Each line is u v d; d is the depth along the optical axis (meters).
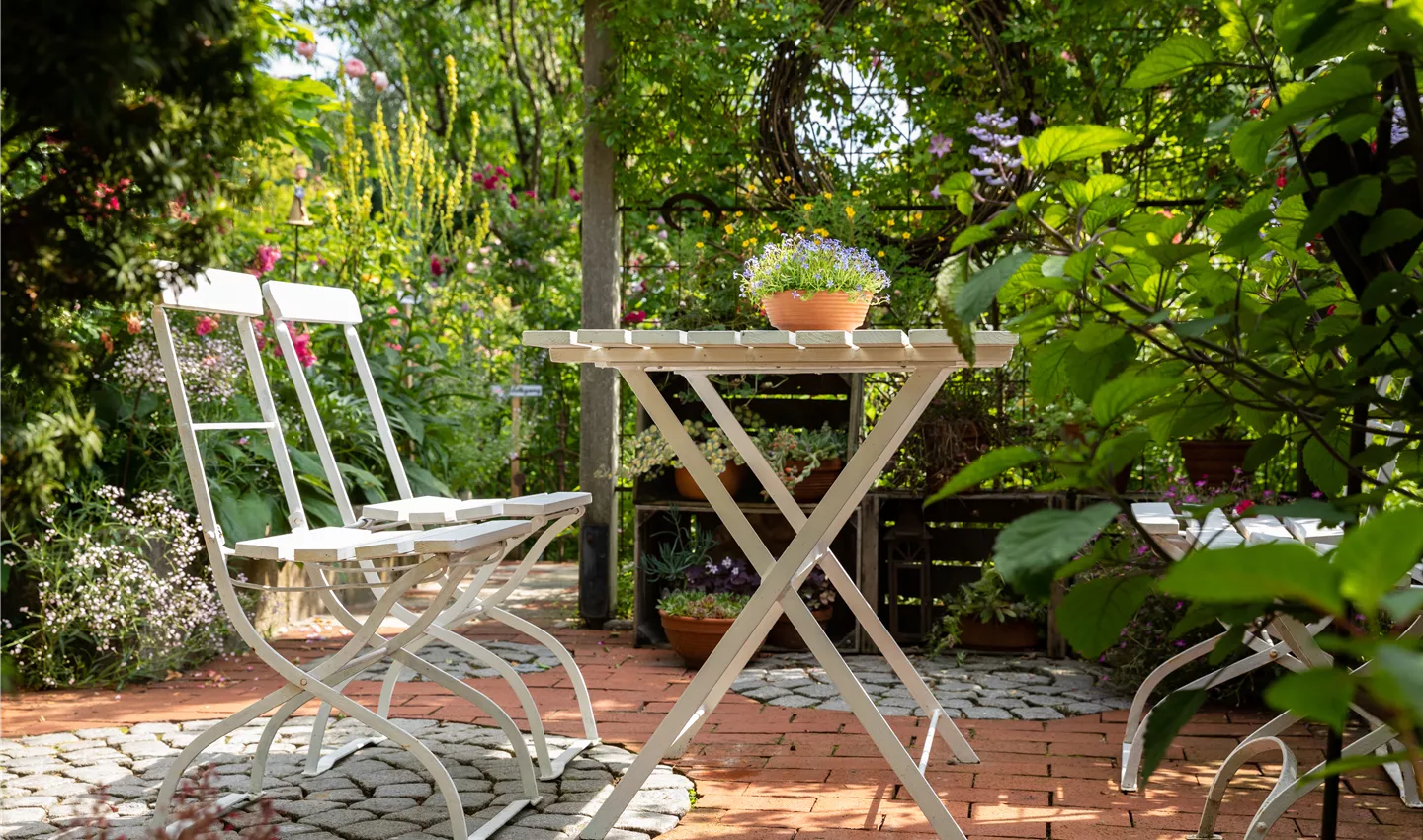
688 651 4.12
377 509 2.77
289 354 2.91
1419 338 1.17
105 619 3.77
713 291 4.60
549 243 7.96
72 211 1.36
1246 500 3.34
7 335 1.38
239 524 4.46
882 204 4.78
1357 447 1.34
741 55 4.67
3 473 1.44
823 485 4.42
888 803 2.63
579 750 3.00
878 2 4.65
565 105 5.00
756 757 3.01
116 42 1.17
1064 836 2.41
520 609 5.22
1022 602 4.21
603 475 4.86
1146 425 1.38
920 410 2.45
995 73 4.70
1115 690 3.73
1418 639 0.82
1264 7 1.40
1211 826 2.37
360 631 2.39
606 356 2.54
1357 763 0.65
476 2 9.41
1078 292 1.21
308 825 2.45
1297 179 1.27
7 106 1.32
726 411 2.57
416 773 2.83
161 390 4.44
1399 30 0.97
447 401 6.43
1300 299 1.24
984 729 3.29
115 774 2.83
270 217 6.01
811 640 2.36
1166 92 4.58
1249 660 2.63
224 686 3.84
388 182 7.74
